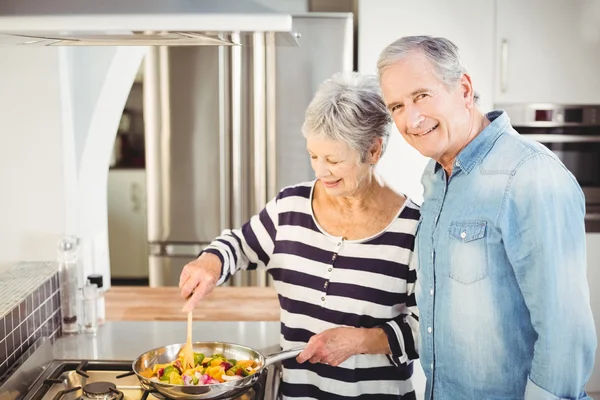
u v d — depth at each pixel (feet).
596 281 9.84
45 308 5.61
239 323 6.31
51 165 6.43
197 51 10.08
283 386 5.13
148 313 6.62
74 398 4.69
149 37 4.67
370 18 9.64
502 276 4.11
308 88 9.88
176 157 10.34
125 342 5.77
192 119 10.24
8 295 5.18
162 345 5.70
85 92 7.16
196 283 4.93
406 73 4.10
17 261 6.49
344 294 5.04
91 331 6.02
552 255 3.82
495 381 4.24
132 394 4.76
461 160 4.29
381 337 4.89
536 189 3.91
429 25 9.64
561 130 9.86
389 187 5.14
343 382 5.03
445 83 4.10
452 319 4.34
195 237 10.50
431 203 4.58
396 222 5.01
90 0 4.33
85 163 7.32
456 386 4.43
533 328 4.15
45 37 4.61
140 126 14.39
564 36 9.67
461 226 4.23
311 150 4.81
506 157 4.12
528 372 4.19
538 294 3.85
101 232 8.16
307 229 5.17
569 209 3.88
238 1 4.40
